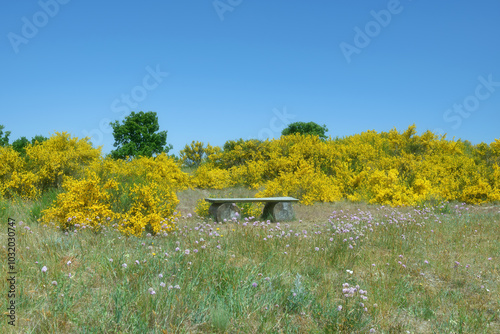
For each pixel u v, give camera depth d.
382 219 8.70
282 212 9.92
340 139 23.19
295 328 3.39
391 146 19.42
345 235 6.72
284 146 19.52
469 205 12.16
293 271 4.90
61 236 5.63
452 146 19.06
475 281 5.02
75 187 6.73
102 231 6.11
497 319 3.96
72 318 3.21
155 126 26.03
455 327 3.67
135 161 15.23
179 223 8.05
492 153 17.62
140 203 7.19
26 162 10.72
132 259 4.64
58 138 12.62
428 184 12.98
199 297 3.71
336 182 14.32
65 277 3.96
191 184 15.76
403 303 4.19
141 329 3.05
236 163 19.22
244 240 6.10
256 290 4.05
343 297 4.22
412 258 5.89
